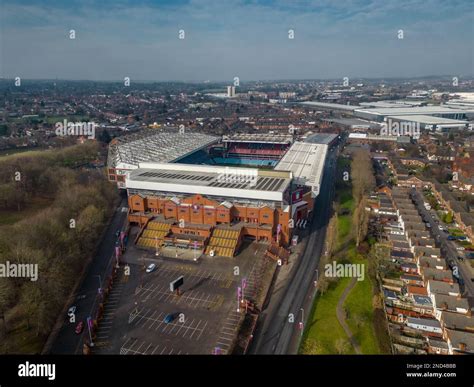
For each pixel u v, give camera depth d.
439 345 67.88
